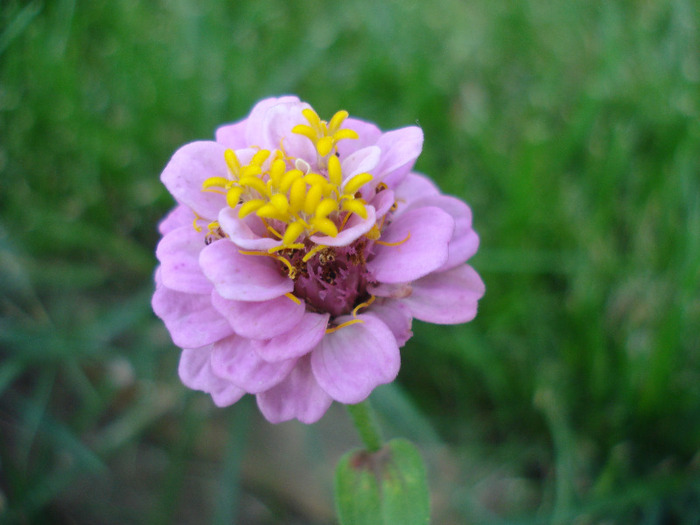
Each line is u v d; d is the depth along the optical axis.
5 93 0.17
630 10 0.20
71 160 0.17
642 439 0.13
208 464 0.15
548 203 0.15
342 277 0.09
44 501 0.13
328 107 0.18
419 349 0.14
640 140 0.17
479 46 0.20
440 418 0.14
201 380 0.09
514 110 0.19
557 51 0.20
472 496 0.14
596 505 0.12
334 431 0.15
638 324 0.14
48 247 0.16
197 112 0.18
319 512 0.14
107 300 0.16
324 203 0.08
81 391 0.15
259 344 0.08
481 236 0.15
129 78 0.18
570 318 0.14
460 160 0.17
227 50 0.19
